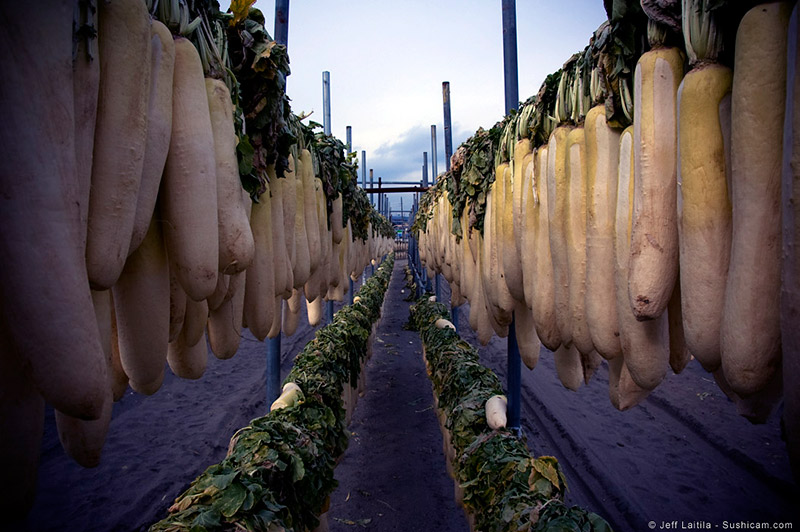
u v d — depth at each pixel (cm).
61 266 48
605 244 104
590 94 115
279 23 209
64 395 49
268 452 198
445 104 533
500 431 257
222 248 89
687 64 83
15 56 46
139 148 64
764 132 60
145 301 82
